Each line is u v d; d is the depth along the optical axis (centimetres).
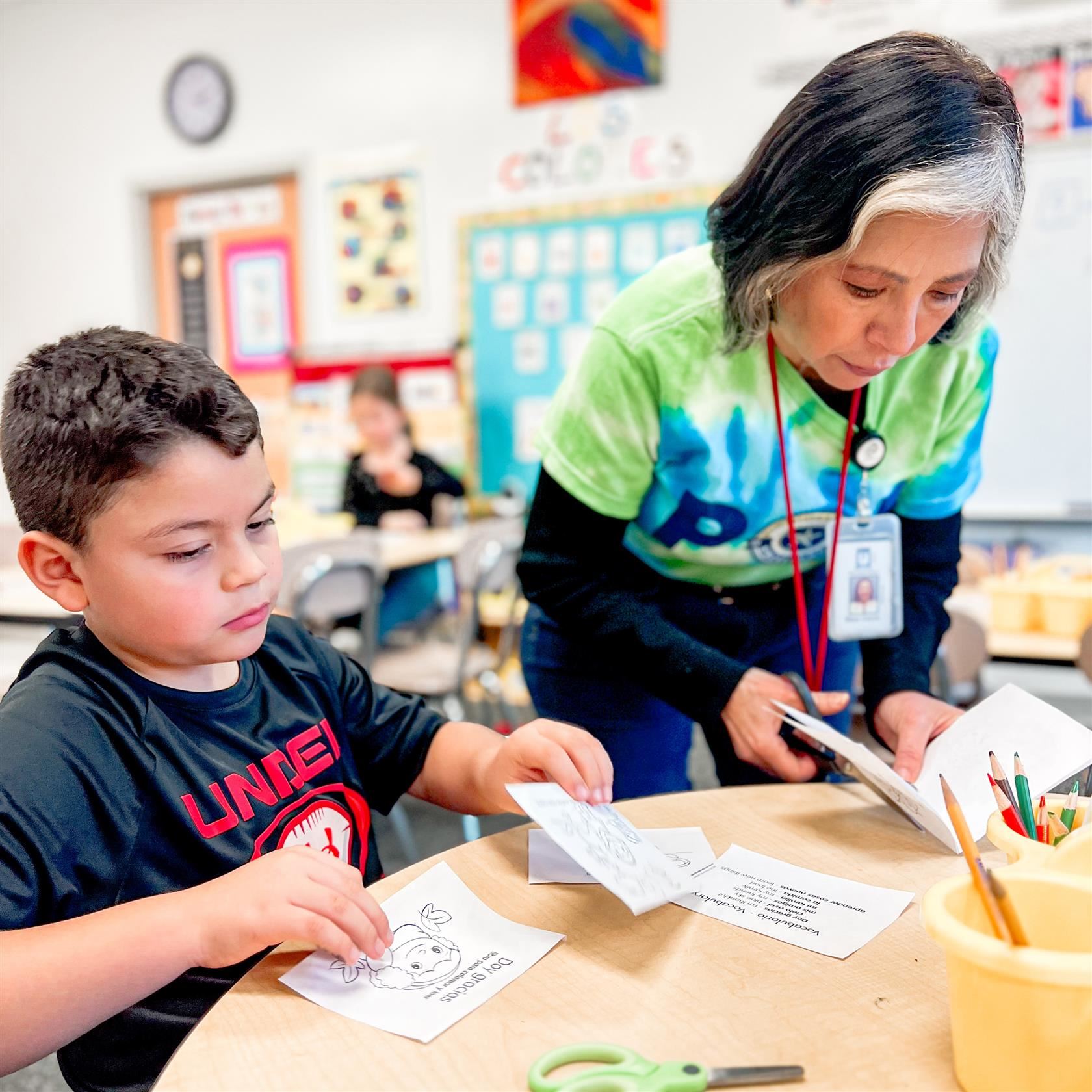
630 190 379
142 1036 72
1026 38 313
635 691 123
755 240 84
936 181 72
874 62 77
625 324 101
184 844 75
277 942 62
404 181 417
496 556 269
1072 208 314
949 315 84
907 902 72
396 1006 60
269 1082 53
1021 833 65
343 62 421
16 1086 157
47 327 499
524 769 83
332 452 444
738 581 119
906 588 118
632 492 107
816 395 100
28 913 64
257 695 86
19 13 480
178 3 447
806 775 97
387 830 251
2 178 497
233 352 464
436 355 418
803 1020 58
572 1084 50
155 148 464
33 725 70
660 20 365
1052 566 266
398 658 271
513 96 393
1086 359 318
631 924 69
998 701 94
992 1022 48
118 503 68
